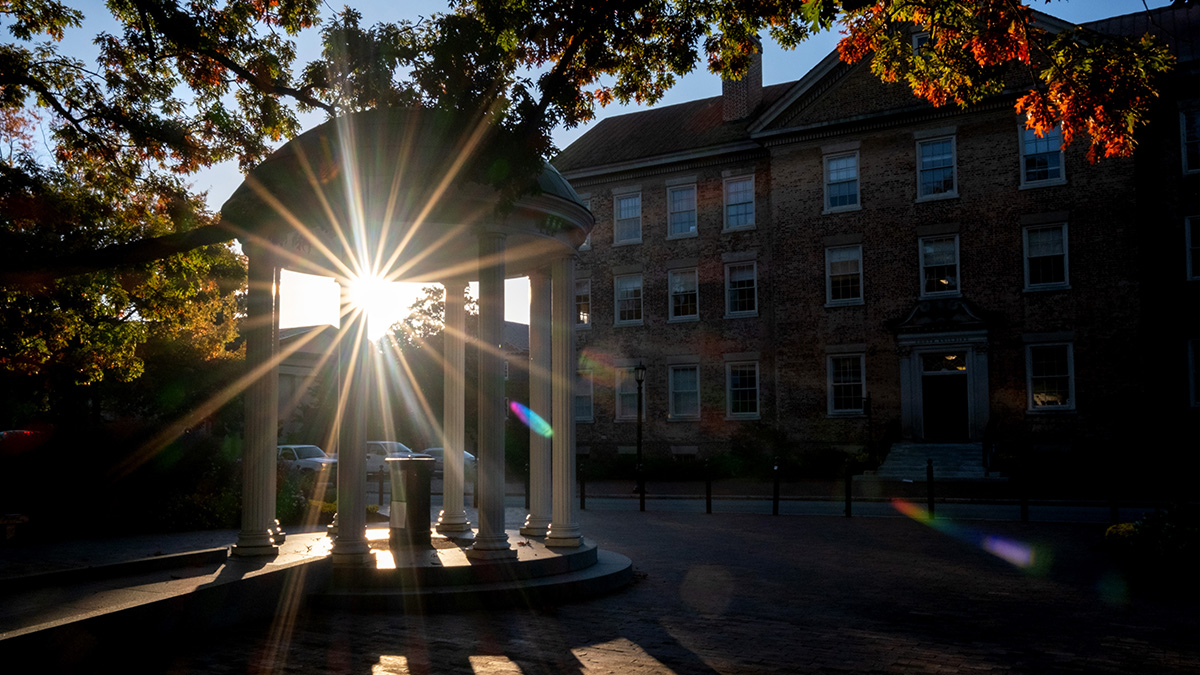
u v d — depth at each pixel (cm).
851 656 723
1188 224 3041
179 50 1178
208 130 1256
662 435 3791
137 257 988
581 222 1182
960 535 1639
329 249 1094
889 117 3353
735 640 784
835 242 3447
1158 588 1060
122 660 680
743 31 1178
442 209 1061
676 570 1223
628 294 3928
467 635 801
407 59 1029
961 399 3219
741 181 3734
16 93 1269
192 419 2353
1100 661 707
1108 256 3033
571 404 1184
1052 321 3095
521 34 1020
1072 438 3038
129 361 1911
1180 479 2662
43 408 2580
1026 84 3139
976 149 3244
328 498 2102
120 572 927
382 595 920
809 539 1596
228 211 1038
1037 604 958
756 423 3556
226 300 2853
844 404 3406
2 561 1037
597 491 2988
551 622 865
